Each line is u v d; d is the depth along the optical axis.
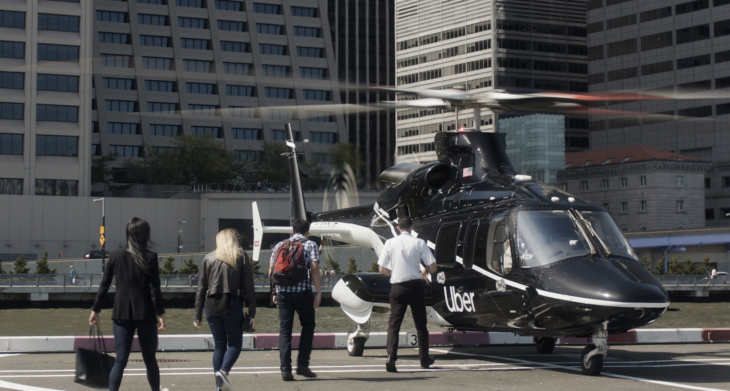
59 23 75.69
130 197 83.62
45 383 9.20
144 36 111.69
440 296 12.23
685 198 93.44
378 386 9.05
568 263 10.34
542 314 10.44
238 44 117.06
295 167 20.92
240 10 118.25
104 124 106.94
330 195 104.69
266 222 86.69
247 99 114.94
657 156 93.75
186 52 113.12
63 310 44.72
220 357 8.51
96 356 7.79
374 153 121.44
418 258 10.41
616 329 10.13
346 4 132.88
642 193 93.00
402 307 10.38
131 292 7.57
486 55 104.00
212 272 8.49
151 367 7.69
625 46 109.94
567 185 100.00
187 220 84.12
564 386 9.09
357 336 12.66
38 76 75.25
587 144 122.62
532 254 10.60
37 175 75.56
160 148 110.19
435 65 102.50
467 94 11.19
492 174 12.15
